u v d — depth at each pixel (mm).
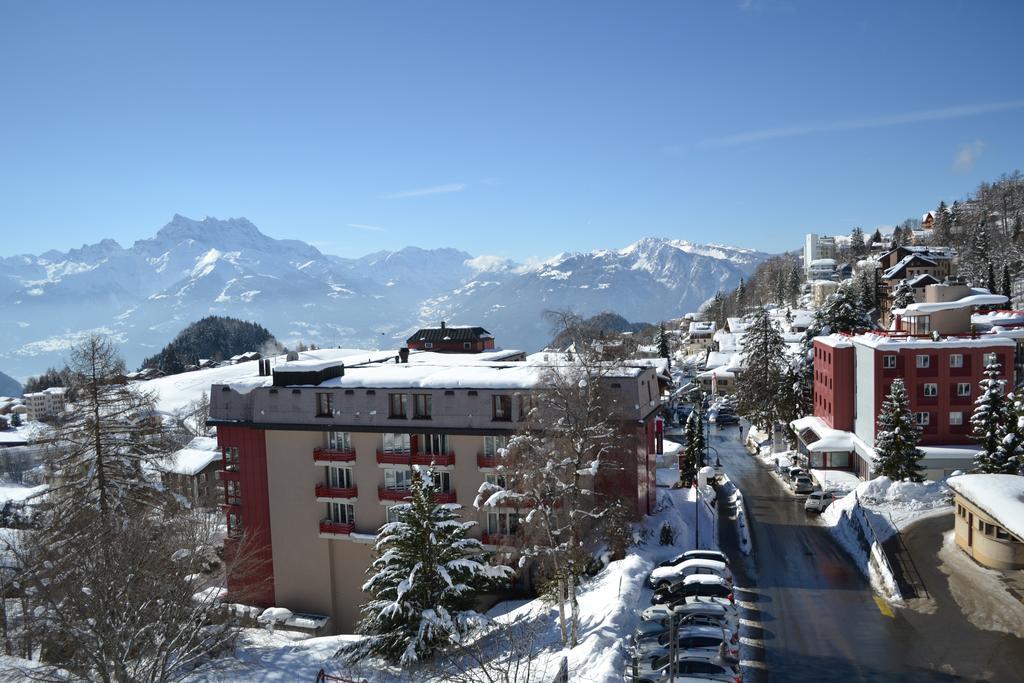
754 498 63781
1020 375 74750
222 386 55219
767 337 99812
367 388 51188
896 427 57375
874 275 163500
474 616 35031
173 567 33312
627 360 51781
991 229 186000
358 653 36312
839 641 32031
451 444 49938
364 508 52062
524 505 39125
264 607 54125
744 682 28594
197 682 34375
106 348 48969
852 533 48812
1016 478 40781
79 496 44688
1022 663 29016
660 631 29594
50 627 32188
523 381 48438
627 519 46031
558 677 24812
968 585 37219
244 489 54656
